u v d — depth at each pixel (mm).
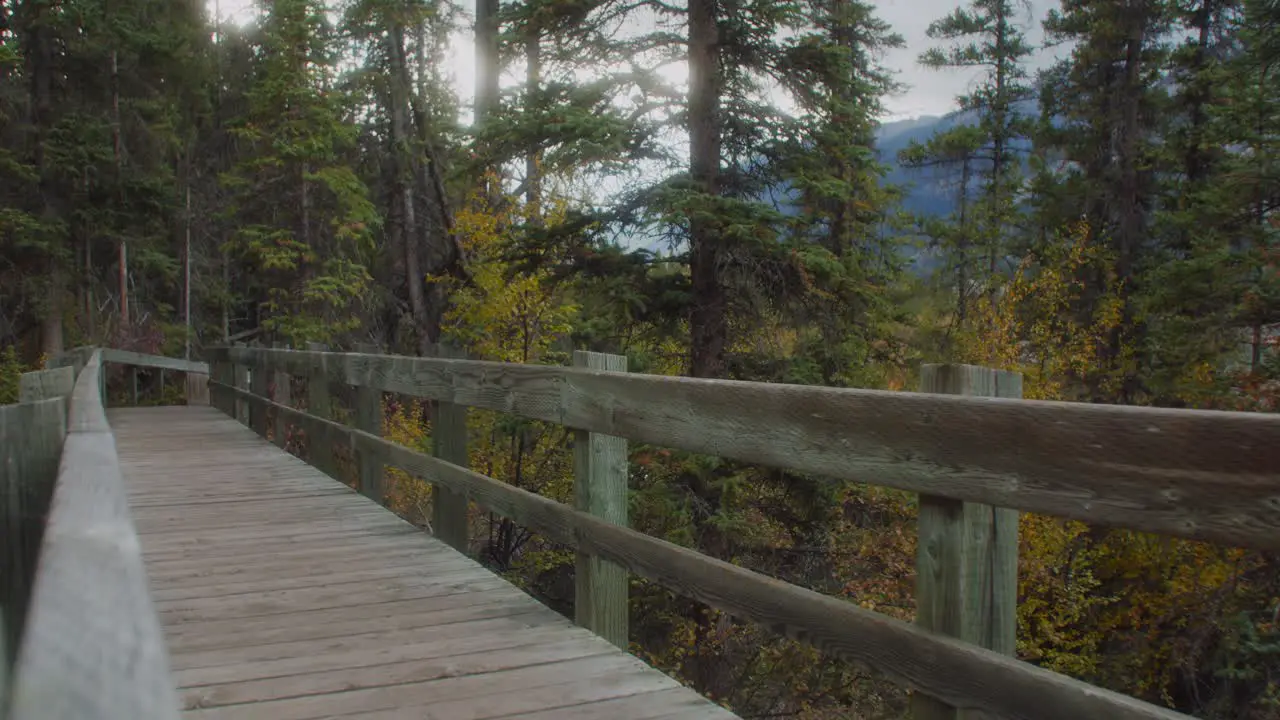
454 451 5344
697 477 13297
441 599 4219
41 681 414
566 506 3926
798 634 2660
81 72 23906
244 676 3240
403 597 4250
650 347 14383
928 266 30828
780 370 13758
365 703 2992
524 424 14375
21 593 2791
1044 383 19422
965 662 2127
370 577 4594
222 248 25516
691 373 13695
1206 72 22391
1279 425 1578
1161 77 24766
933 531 2258
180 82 25500
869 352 15359
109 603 551
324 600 4195
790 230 12938
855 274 13242
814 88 13367
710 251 12898
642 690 3111
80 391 3455
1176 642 15609
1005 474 2025
